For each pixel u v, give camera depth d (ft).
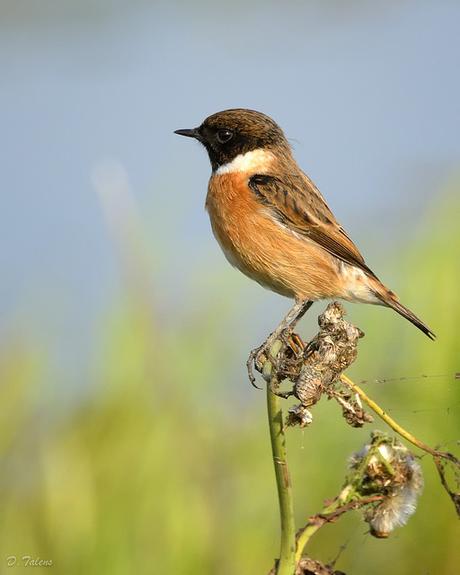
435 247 36.27
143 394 34.45
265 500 33.83
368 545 33.47
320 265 36.91
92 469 32.99
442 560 32.81
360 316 35.47
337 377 21.16
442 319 34.86
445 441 32.50
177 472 33.22
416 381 33.35
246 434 34.73
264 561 33.09
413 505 20.18
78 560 31.63
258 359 33.94
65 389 35.68
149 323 35.22
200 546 32.12
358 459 20.57
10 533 32.32
